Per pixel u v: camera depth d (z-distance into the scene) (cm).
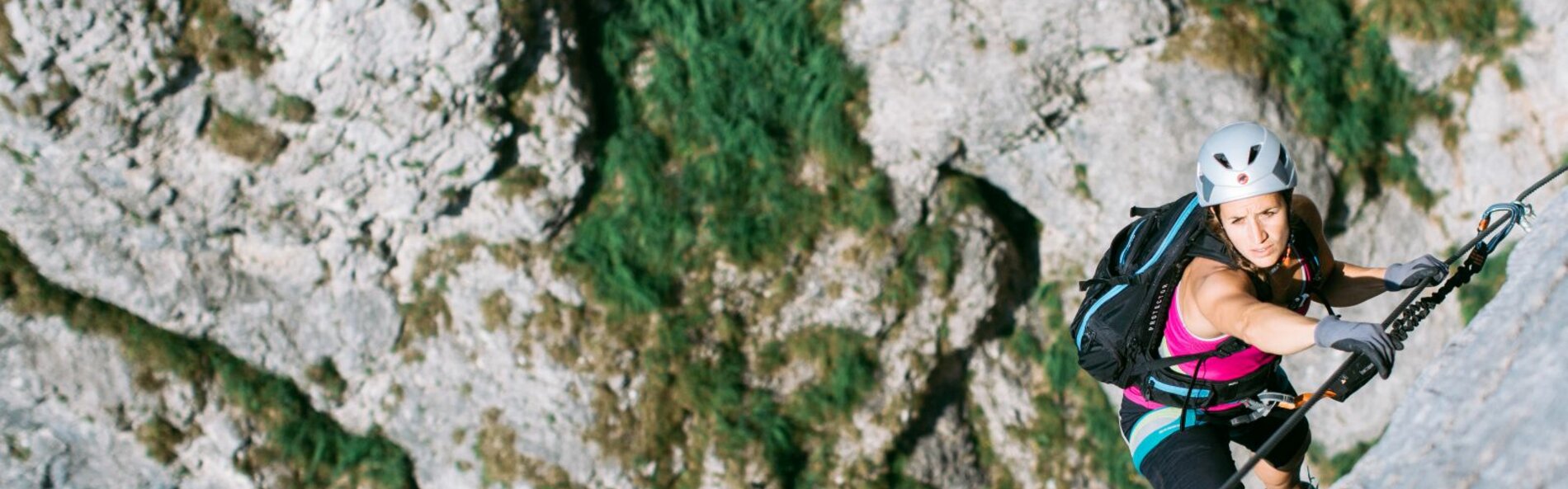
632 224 1048
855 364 1080
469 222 1040
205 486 1066
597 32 1025
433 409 1073
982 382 1148
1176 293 363
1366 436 1161
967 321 1095
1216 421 412
